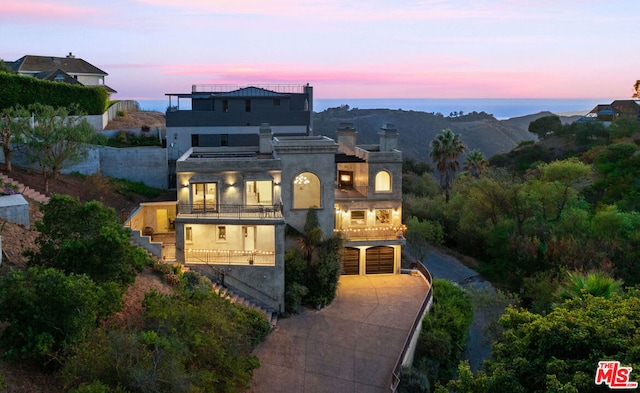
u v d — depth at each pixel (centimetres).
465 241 5269
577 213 4447
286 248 3128
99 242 1873
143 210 3416
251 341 2394
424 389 2278
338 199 3412
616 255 4003
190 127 4588
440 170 6088
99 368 1402
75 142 3431
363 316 2875
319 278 2986
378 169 3431
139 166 4225
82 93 4862
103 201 3616
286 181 3125
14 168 3519
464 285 4397
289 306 2856
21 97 4284
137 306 2109
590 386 1304
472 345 3262
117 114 6216
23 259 2131
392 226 3512
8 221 2433
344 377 2294
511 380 1477
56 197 1981
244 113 4666
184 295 2091
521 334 1711
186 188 2973
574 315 1596
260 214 2938
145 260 2184
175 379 1470
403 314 2909
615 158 5994
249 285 2820
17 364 1521
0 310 1505
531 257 4259
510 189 4816
